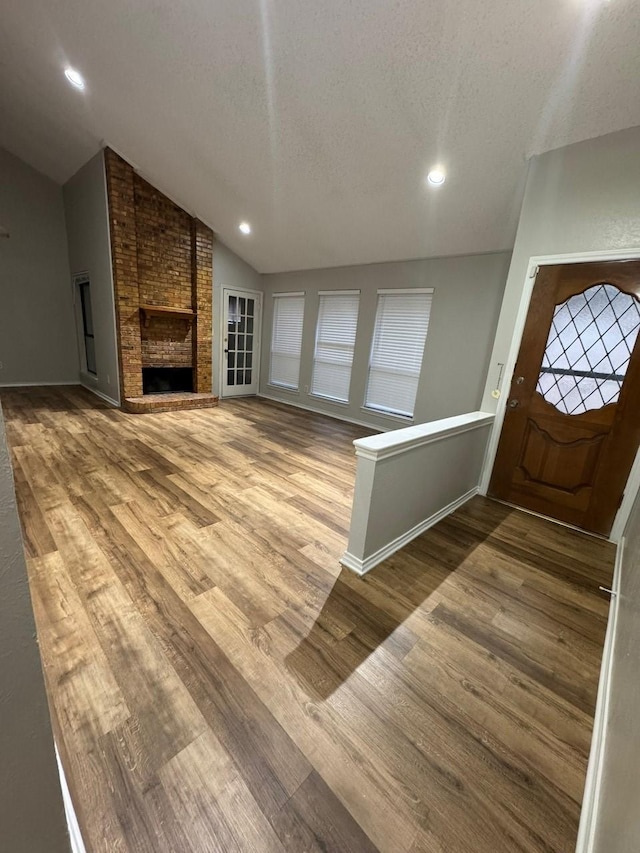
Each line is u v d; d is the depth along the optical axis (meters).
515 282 2.78
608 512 2.52
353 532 1.97
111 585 1.74
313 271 5.57
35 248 5.67
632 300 2.33
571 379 2.62
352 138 2.94
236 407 5.82
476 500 3.05
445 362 4.29
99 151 4.36
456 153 2.74
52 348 6.11
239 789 1.01
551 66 1.99
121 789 0.99
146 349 5.24
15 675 0.57
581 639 1.66
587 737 1.24
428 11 1.92
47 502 2.47
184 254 5.34
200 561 1.97
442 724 1.23
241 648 1.45
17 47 3.40
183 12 2.44
